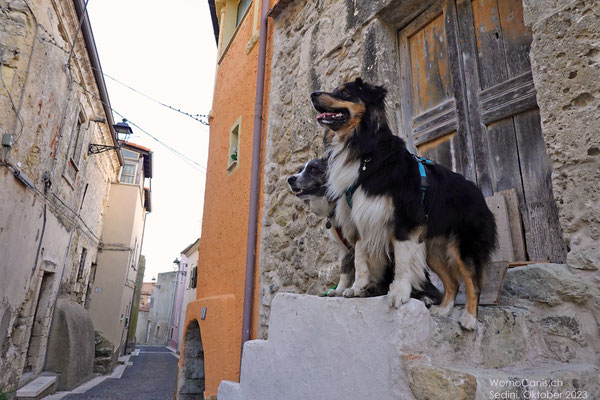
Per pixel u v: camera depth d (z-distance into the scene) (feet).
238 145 20.56
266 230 16.14
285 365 7.99
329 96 7.86
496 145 9.40
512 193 8.79
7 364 24.14
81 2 26.86
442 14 11.44
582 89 6.87
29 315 27.30
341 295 7.85
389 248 6.85
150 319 149.18
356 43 13.25
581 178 6.77
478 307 6.54
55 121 27.84
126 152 66.49
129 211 60.80
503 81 9.48
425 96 11.62
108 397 33.37
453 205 6.86
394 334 5.49
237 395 9.73
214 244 21.99
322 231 12.82
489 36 10.01
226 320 17.33
